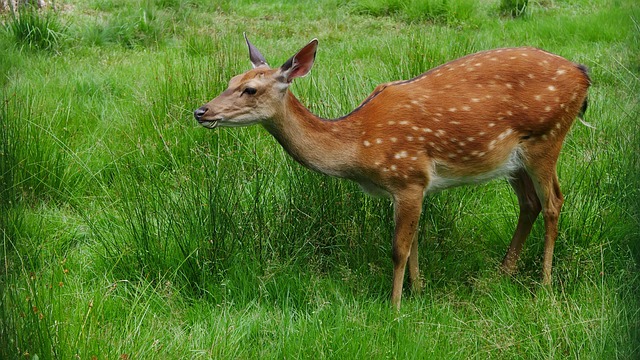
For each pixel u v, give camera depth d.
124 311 4.93
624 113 7.11
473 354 4.51
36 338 4.13
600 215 5.71
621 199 5.75
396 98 5.04
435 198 5.77
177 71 8.48
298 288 5.21
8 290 4.29
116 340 4.40
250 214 5.66
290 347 4.50
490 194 6.32
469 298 5.23
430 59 7.59
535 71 5.12
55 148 6.80
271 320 4.85
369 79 7.43
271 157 6.30
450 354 4.46
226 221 5.47
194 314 4.96
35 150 6.64
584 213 5.78
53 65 9.72
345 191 5.69
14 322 4.06
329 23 12.78
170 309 4.98
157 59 10.12
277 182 6.00
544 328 4.60
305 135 4.95
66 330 4.34
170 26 12.07
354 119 5.04
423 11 12.94
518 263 5.57
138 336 4.48
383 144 4.98
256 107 4.80
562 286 5.04
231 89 4.81
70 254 5.64
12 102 7.22
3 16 11.59
